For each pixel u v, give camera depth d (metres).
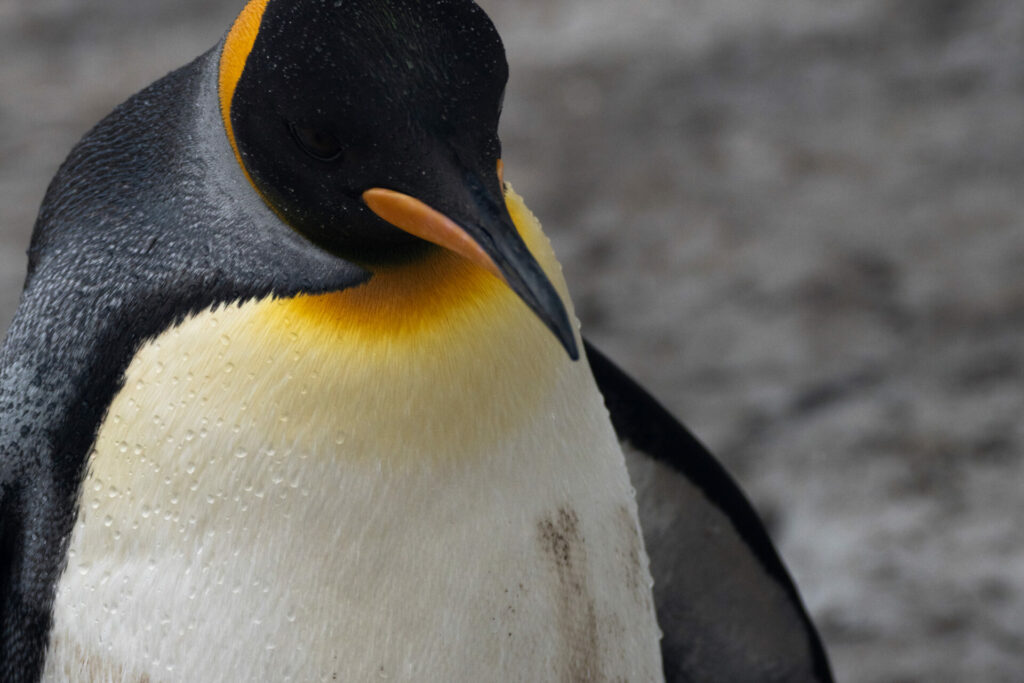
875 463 10.52
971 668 8.74
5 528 4.23
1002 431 10.62
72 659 4.09
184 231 3.95
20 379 4.14
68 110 18.59
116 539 3.93
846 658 8.94
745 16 18.80
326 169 3.59
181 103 4.16
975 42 17.02
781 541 9.97
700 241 13.98
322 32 3.47
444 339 3.88
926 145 15.16
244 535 3.82
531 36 19.47
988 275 12.64
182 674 3.91
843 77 16.84
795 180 14.91
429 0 3.54
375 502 3.82
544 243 4.29
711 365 12.02
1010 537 9.64
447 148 3.53
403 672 3.96
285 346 3.81
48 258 4.20
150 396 3.86
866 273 13.01
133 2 22.08
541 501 4.02
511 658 4.07
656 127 16.47
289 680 3.90
